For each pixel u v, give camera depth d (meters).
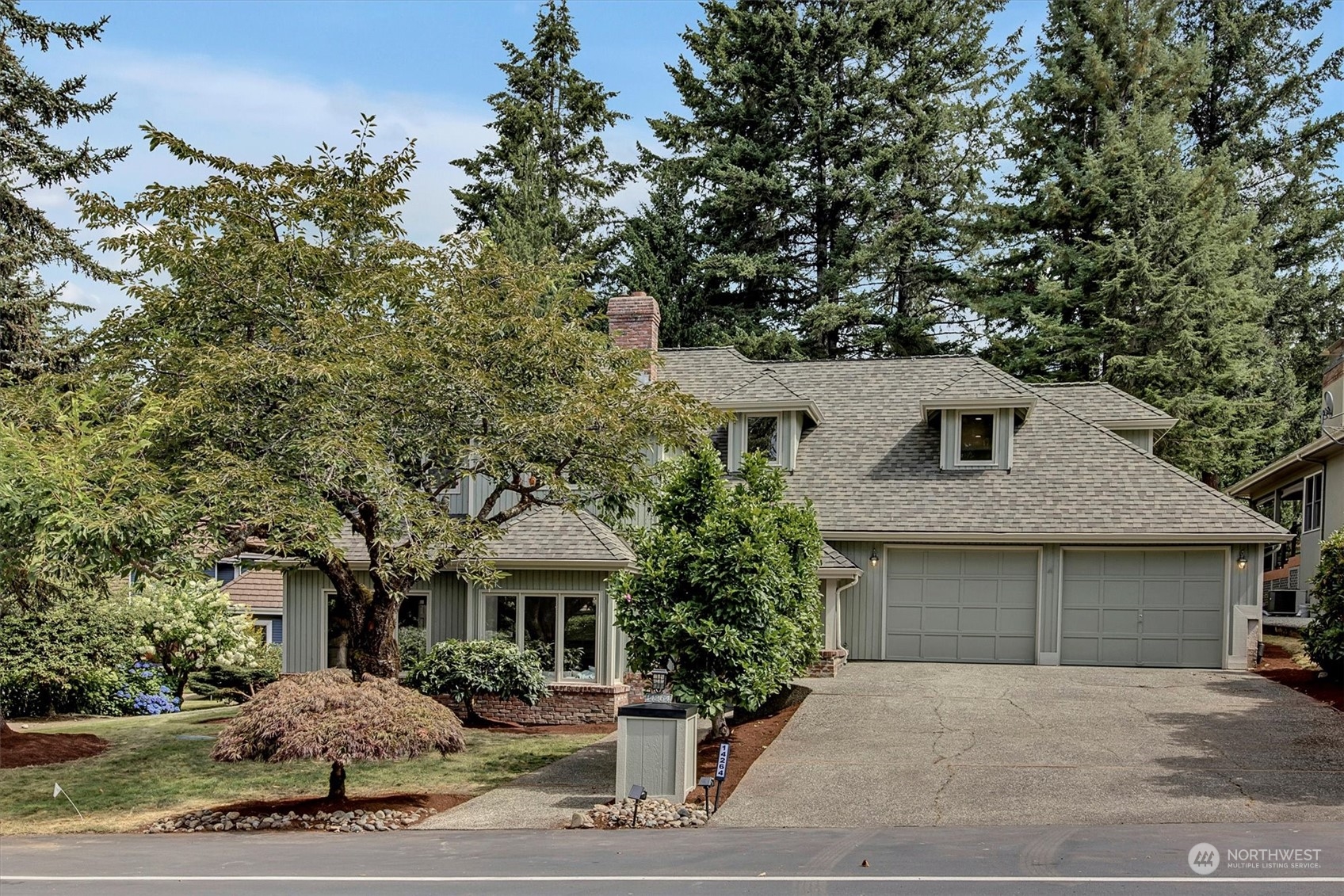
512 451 15.23
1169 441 32.97
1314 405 39.53
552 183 43.97
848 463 24.23
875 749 14.36
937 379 26.45
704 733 16.02
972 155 39.53
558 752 16.31
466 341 15.85
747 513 14.13
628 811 11.88
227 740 12.14
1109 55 37.53
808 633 15.83
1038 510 22.08
